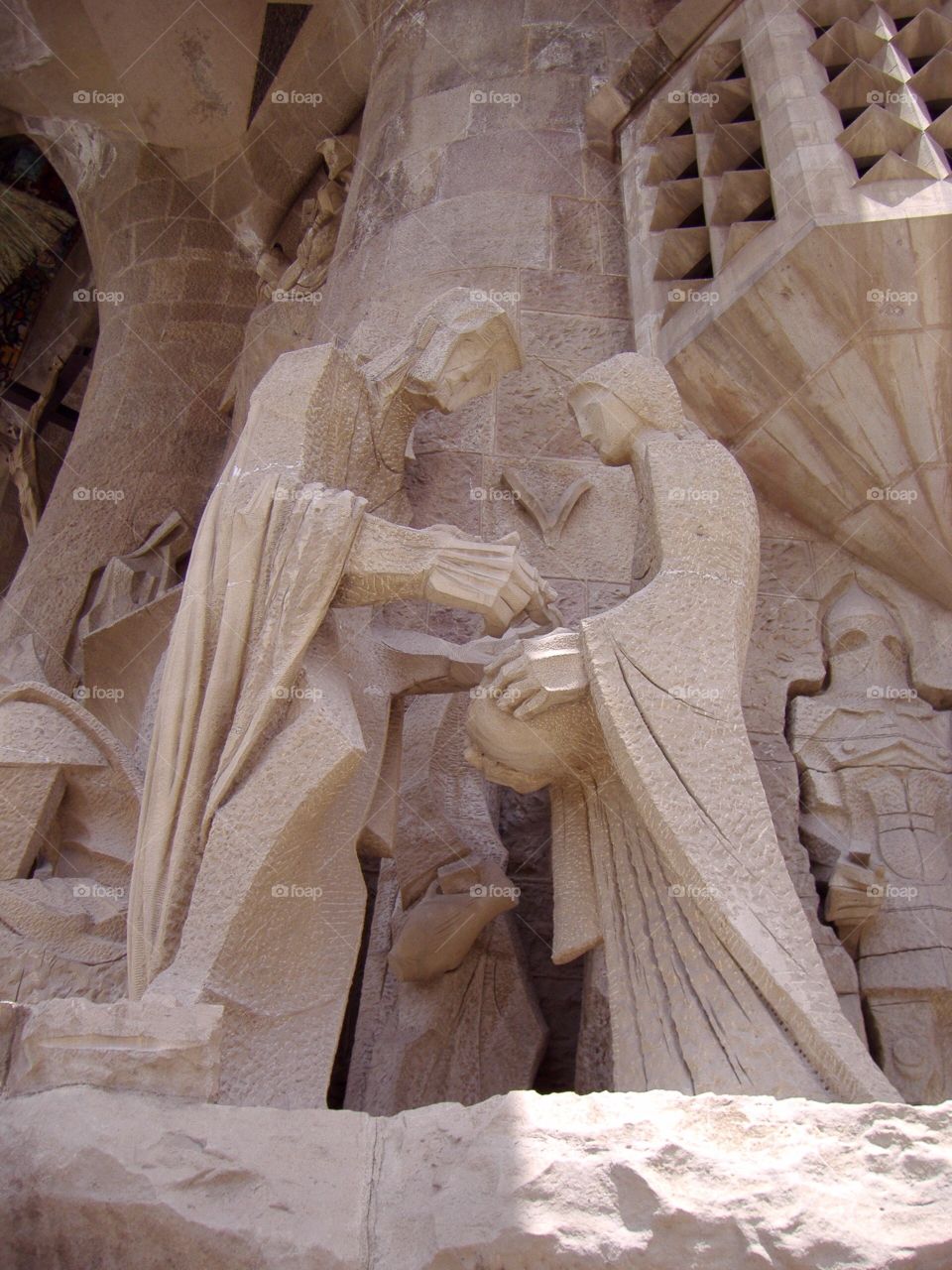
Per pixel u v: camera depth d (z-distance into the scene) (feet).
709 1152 7.47
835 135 14.64
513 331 12.63
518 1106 7.79
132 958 9.87
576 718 10.25
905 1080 10.99
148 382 23.35
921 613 13.64
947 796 12.44
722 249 15.20
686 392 14.73
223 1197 7.27
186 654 10.50
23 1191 7.13
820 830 12.29
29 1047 7.66
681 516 10.66
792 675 13.28
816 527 14.32
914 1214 7.12
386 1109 10.50
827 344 13.82
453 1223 7.21
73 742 12.75
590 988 10.48
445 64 19.31
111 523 20.98
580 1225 7.15
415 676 11.72
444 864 11.59
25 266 29.07
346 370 11.97
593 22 19.30
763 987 8.89
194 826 10.02
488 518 14.15
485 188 17.43
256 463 11.30
